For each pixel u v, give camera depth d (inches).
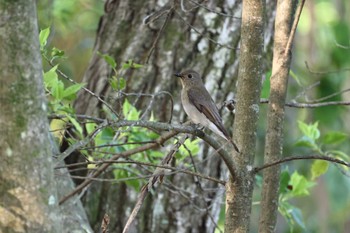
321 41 746.2
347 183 710.5
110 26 505.0
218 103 482.0
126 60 490.0
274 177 356.8
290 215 480.1
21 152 249.9
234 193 318.7
